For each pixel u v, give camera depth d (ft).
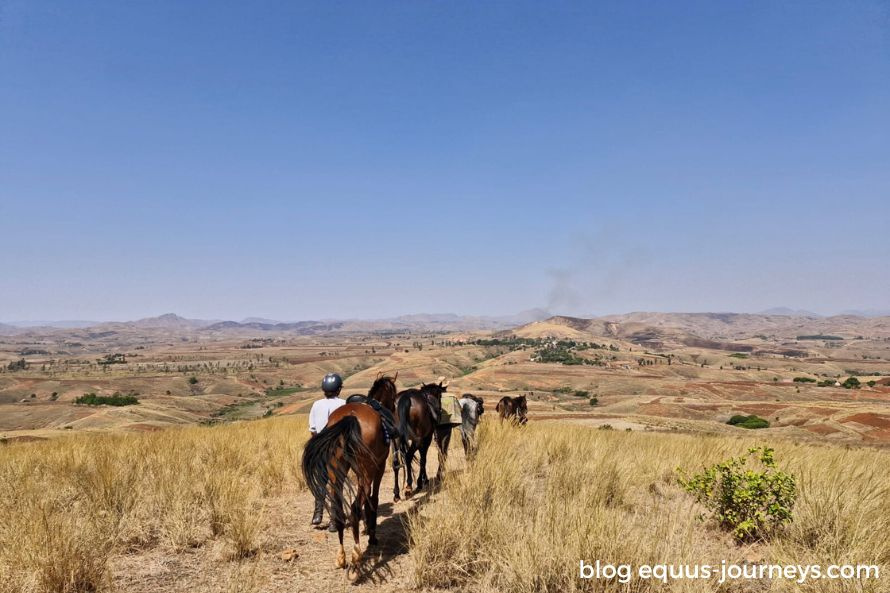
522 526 19.93
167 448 39.47
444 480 29.84
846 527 19.89
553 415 268.41
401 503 28.45
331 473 18.57
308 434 49.80
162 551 20.90
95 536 19.77
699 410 399.85
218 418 622.54
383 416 22.06
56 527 18.83
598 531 17.83
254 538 21.38
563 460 34.71
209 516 23.53
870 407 361.10
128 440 48.21
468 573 18.33
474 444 34.17
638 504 25.32
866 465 31.76
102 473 26.63
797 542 20.38
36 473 30.91
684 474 27.81
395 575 18.85
